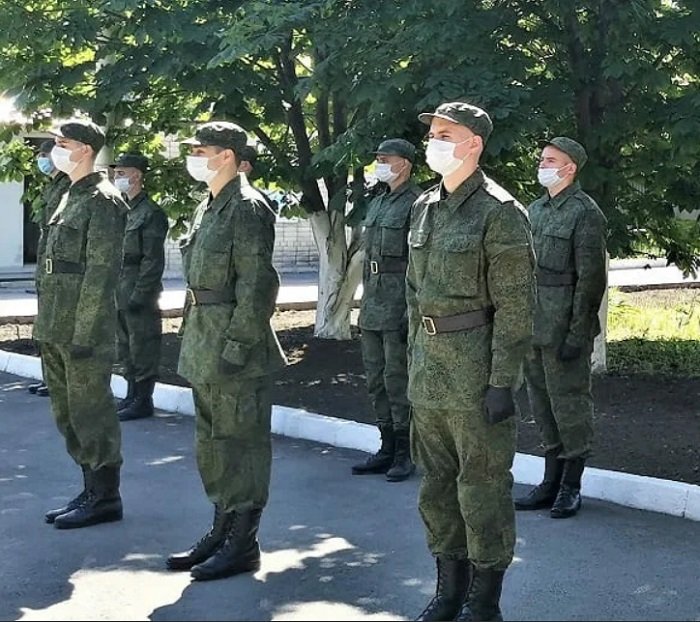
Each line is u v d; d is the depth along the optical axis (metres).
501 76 7.55
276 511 5.91
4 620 4.29
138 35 8.93
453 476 4.26
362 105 8.46
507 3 8.15
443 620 4.26
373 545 5.31
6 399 9.10
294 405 8.52
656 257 10.43
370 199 8.91
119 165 8.40
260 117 9.66
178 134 11.11
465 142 4.07
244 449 4.86
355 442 7.41
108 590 4.65
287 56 9.25
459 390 4.03
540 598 4.62
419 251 4.18
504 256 3.98
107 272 5.41
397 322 6.50
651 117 8.05
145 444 7.50
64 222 5.42
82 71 9.51
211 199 4.93
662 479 6.22
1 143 11.29
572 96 7.93
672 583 4.82
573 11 8.02
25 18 9.27
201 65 8.96
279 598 4.58
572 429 5.87
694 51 8.23
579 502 5.97
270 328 4.96
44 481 6.48
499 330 3.99
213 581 4.77
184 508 5.91
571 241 5.87
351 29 7.82
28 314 13.86
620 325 13.15
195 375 4.82
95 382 5.49
